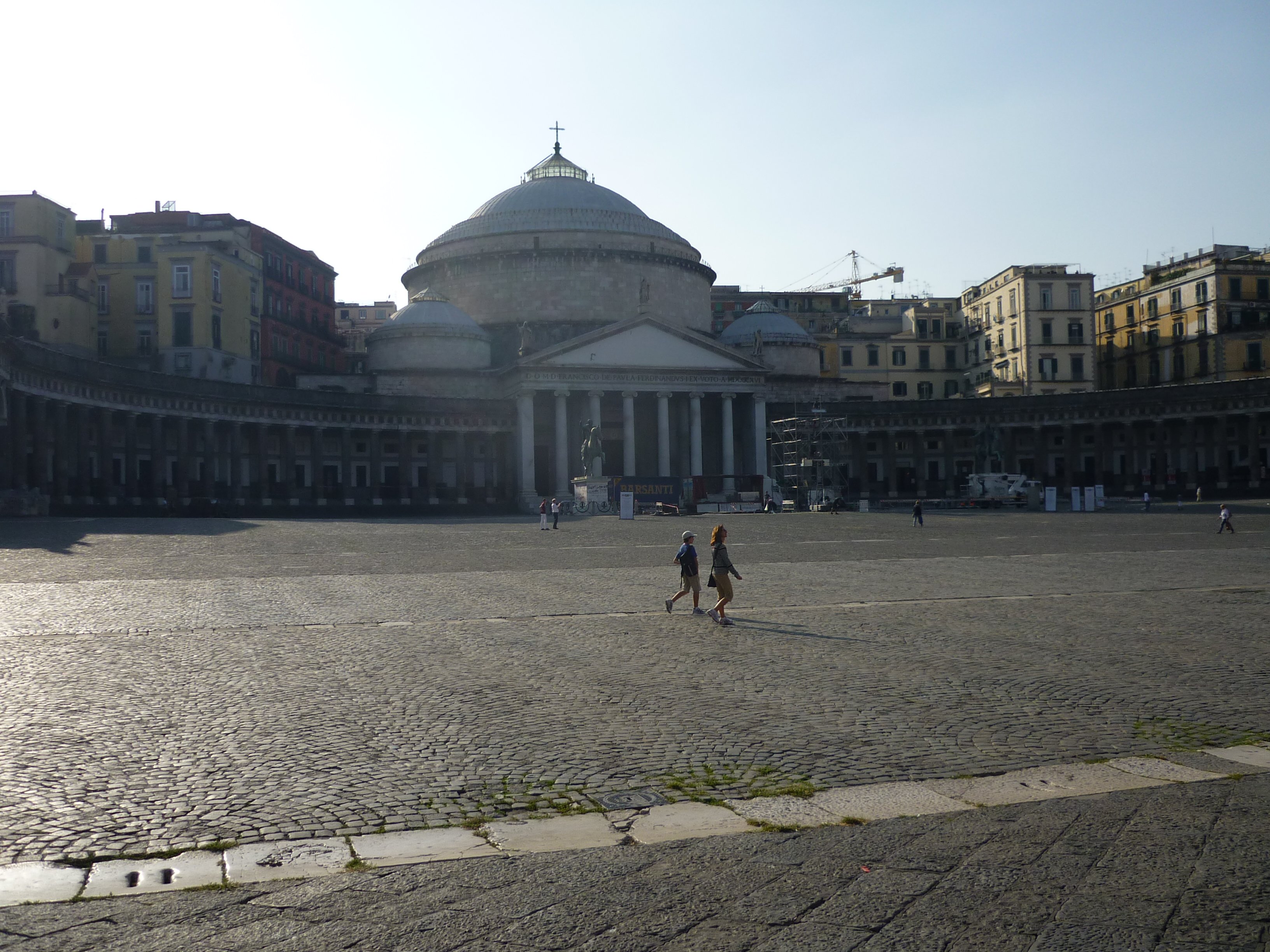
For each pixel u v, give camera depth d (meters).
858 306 162.50
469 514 93.06
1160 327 117.69
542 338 111.75
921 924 7.04
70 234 87.38
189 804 9.77
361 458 103.25
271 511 85.75
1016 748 11.52
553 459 105.81
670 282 116.38
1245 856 8.14
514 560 37.91
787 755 11.31
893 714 13.20
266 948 6.84
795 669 16.27
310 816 9.42
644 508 81.25
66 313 83.31
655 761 11.11
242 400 86.31
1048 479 109.44
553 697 14.33
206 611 23.61
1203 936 6.78
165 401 79.38
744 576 31.50
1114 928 6.91
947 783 10.25
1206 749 11.45
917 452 114.44
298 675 15.99
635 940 6.88
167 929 7.13
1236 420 99.00
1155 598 24.80
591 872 8.05
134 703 14.04
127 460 79.06
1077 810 9.34
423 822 9.23
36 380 65.00
